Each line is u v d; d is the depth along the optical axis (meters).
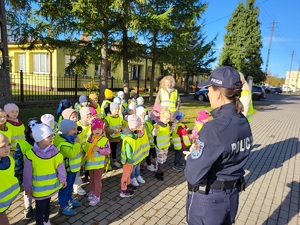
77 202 3.46
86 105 5.55
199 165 1.60
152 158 4.98
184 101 19.81
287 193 4.19
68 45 10.70
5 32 6.17
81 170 4.62
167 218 3.28
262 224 3.25
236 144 1.63
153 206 3.57
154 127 4.52
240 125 1.68
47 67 19.12
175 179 4.57
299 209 3.67
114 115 4.91
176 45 13.09
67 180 3.17
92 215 3.26
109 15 10.38
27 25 9.81
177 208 3.54
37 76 17.50
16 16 9.36
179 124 4.95
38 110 10.34
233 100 1.72
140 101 6.64
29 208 3.09
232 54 24.47
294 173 5.12
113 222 3.12
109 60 13.38
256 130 9.63
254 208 3.66
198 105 17.05
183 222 3.21
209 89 1.79
